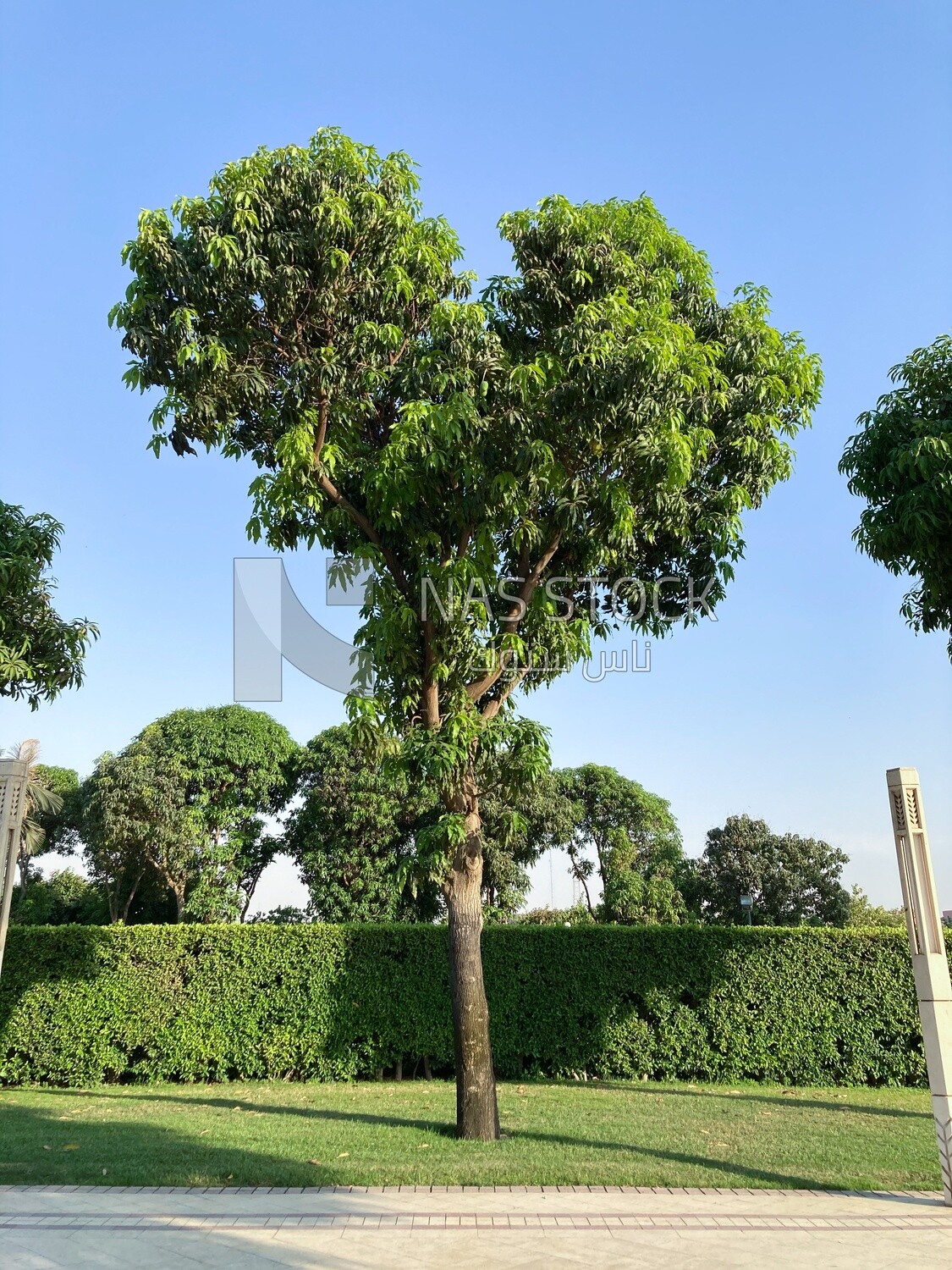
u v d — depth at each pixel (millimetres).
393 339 9133
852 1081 14180
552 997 14633
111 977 14055
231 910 28766
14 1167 7562
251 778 29562
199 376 8766
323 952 14461
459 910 9531
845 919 34125
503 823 9594
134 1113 10750
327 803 28141
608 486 9148
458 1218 6262
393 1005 14359
